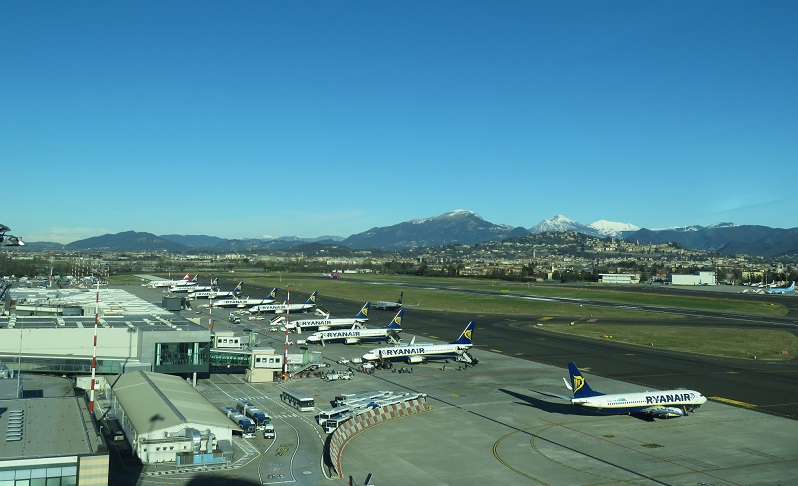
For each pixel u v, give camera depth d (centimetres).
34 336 10319
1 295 17875
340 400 9688
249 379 11425
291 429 8244
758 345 16800
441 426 8688
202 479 6266
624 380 12025
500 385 11500
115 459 6856
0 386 8038
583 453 7544
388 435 8206
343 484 6247
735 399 10544
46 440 5634
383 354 13338
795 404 10238
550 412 9562
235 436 7856
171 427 6888
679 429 8700
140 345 10569
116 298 19575
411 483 6412
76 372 10344
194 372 10825
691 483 6569
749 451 7706
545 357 14625
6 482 5144
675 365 13712
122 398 8156
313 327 19025
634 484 6519
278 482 6238
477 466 7000
